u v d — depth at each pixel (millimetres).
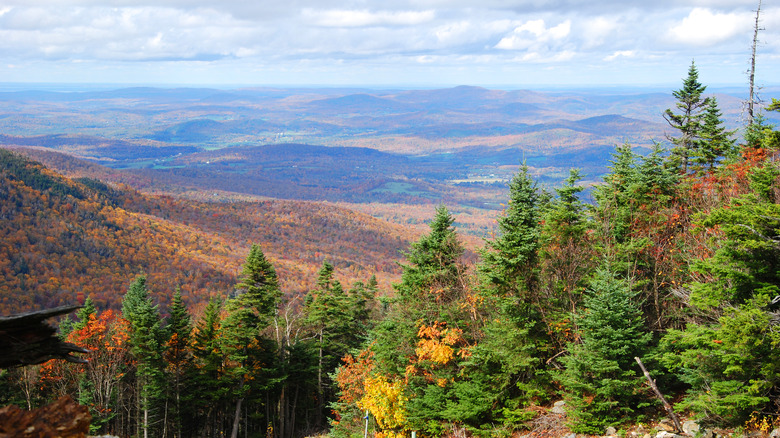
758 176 13023
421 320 19953
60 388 31625
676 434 12492
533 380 16828
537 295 17656
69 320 41125
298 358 38125
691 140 25656
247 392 35875
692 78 25703
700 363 13211
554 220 18969
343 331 39719
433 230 21188
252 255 34812
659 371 14328
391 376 20719
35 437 3996
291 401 43000
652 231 18531
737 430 11805
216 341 34125
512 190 18266
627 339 14203
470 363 17469
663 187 20203
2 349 4258
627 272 17312
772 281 12445
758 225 12109
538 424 15633
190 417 39406
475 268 20484
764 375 11180
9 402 29625
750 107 22516
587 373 14625
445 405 18188
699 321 16031
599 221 19703
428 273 20641
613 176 21938
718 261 12883
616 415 14211
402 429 18391
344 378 24719
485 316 20328
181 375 36000
